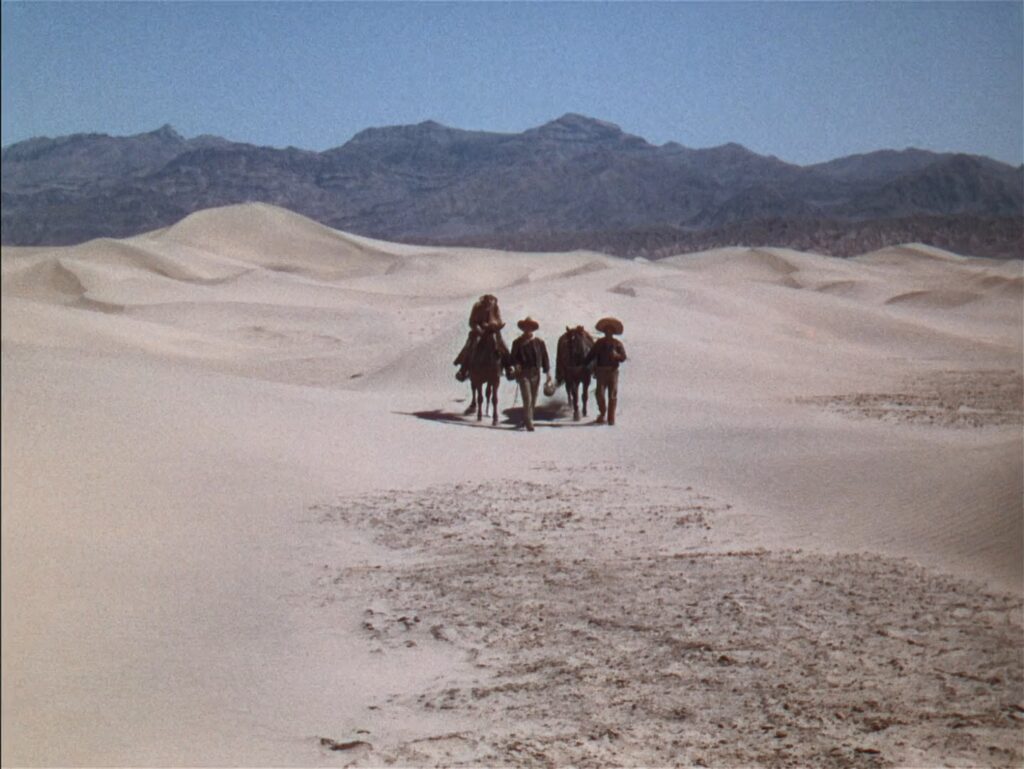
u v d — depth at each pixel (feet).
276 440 70.13
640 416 93.86
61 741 24.64
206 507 53.72
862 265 566.36
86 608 35.45
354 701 29.48
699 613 37.22
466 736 26.25
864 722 26.32
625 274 340.18
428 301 334.85
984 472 55.93
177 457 61.62
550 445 78.64
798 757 24.25
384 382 126.52
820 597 39.17
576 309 151.84
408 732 26.94
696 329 174.19
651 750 24.94
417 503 58.39
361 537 50.85
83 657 30.78
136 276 359.87
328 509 56.18
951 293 318.45
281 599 40.06
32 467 52.85
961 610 37.14
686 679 30.35
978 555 45.19
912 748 24.43
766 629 35.09
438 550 48.34
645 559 46.42
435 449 74.79
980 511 50.14
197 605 38.34
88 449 59.31
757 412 96.68
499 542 49.83
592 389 110.11
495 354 87.25
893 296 354.13
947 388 133.69
